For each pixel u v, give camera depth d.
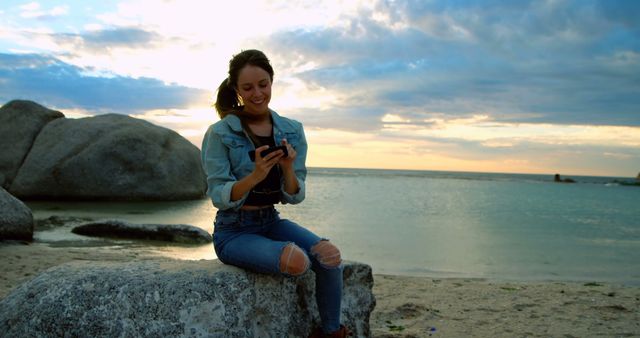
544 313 5.36
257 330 3.10
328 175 67.62
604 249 10.00
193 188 18.17
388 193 27.62
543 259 8.91
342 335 3.24
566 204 22.56
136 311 2.87
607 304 5.72
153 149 17.36
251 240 3.11
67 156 16.61
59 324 2.85
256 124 3.26
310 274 3.42
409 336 4.51
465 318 5.15
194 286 2.99
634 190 42.03
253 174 2.93
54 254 7.45
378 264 8.20
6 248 7.75
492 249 9.79
